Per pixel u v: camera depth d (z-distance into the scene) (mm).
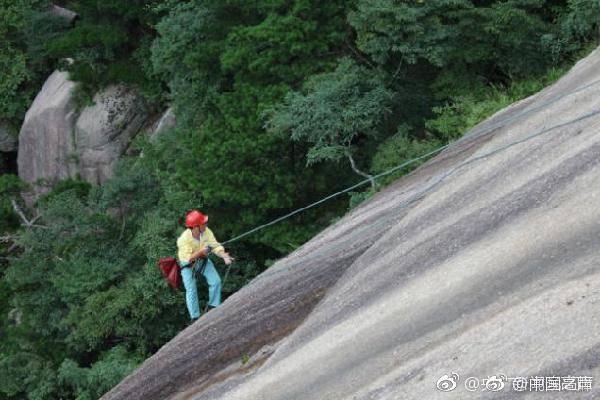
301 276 7359
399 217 7336
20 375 20391
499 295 4863
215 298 9680
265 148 17375
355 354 5285
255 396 5656
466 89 16406
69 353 20922
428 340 4875
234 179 17547
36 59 31844
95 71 28469
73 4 30250
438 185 7430
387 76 16828
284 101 17266
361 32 16094
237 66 18875
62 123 28984
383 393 4609
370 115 16234
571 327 4102
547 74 15680
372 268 6457
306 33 17719
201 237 9375
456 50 16312
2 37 32438
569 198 5375
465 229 5938
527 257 5023
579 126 6312
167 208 19797
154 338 19000
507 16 15602
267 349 6625
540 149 6422
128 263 20281
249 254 19625
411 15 15359
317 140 16703
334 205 18297
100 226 20859
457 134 15031
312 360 5586
